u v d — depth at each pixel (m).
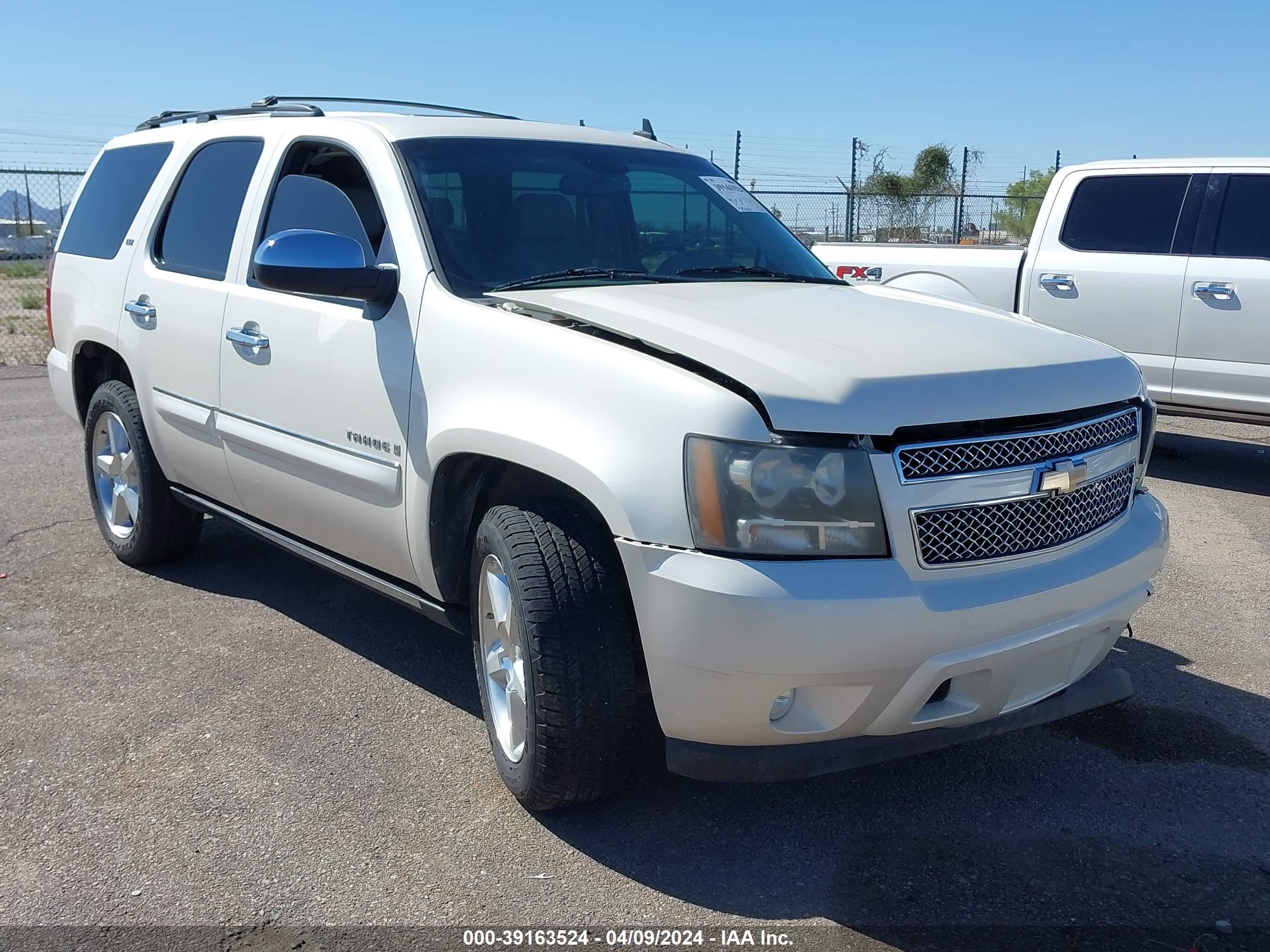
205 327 4.18
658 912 2.71
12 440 8.11
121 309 4.77
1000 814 3.18
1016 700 2.91
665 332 2.86
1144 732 3.69
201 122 4.84
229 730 3.61
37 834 3.01
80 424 5.39
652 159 4.27
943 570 2.63
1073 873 2.89
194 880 2.81
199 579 5.04
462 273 3.39
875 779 3.37
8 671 4.05
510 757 3.10
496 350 3.03
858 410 2.56
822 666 2.53
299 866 2.88
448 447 3.11
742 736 2.68
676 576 2.56
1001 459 2.72
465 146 3.80
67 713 3.72
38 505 6.27
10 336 15.19
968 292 7.60
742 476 2.53
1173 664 4.27
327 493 3.69
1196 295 7.15
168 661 4.15
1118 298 7.49
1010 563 2.73
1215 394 7.20
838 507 2.55
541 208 3.71
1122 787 3.33
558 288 3.39
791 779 2.73
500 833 3.04
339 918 2.67
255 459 4.01
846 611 2.50
